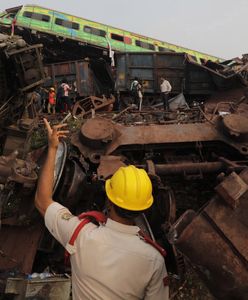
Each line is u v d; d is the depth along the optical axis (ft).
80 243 5.35
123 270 5.20
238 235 10.35
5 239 15.85
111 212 5.66
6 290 12.53
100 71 69.00
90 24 66.13
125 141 18.38
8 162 15.78
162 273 5.40
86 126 18.35
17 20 60.44
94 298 5.23
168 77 52.54
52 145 6.50
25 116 26.73
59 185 16.30
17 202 16.25
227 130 18.56
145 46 70.54
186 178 16.55
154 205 16.15
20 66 21.75
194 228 10.65
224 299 10.53
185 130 19.29
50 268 16.14
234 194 10.50
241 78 46.34
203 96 53.67
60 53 66.64
